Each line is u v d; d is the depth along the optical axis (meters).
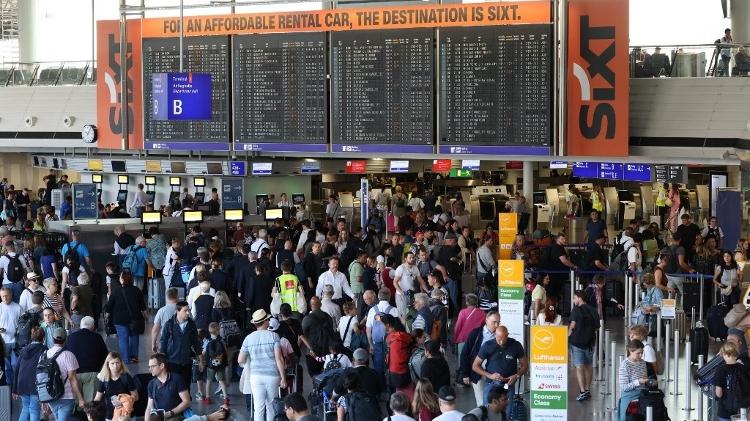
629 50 22.89
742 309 15.20
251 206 34.22
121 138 25.22
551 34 21.48
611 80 21.52
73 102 31.69
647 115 22.66
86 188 27.36
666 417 12.38
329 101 22.94
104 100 25.41
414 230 25.64
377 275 19.89
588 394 15.77
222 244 22.23
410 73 22.30
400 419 10.71
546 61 21.52
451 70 22.03
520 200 29.34
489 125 21.94
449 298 19.97
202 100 23.25
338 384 12.55
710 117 22.25
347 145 22.86
